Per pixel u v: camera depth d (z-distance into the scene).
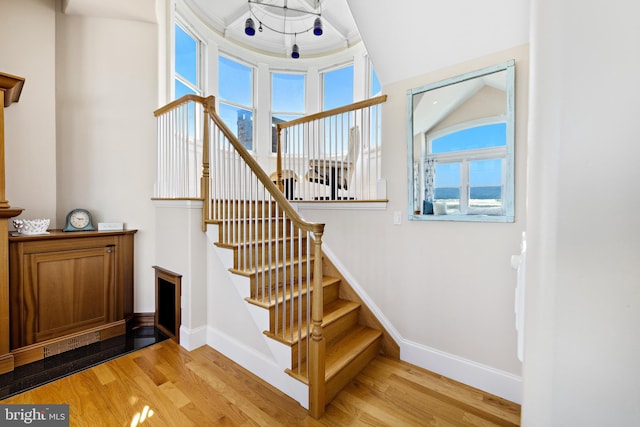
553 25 0.31
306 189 3.56
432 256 2.06
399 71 2.15
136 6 2.73
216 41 4.19
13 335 2.05
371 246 2.39
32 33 2.54
